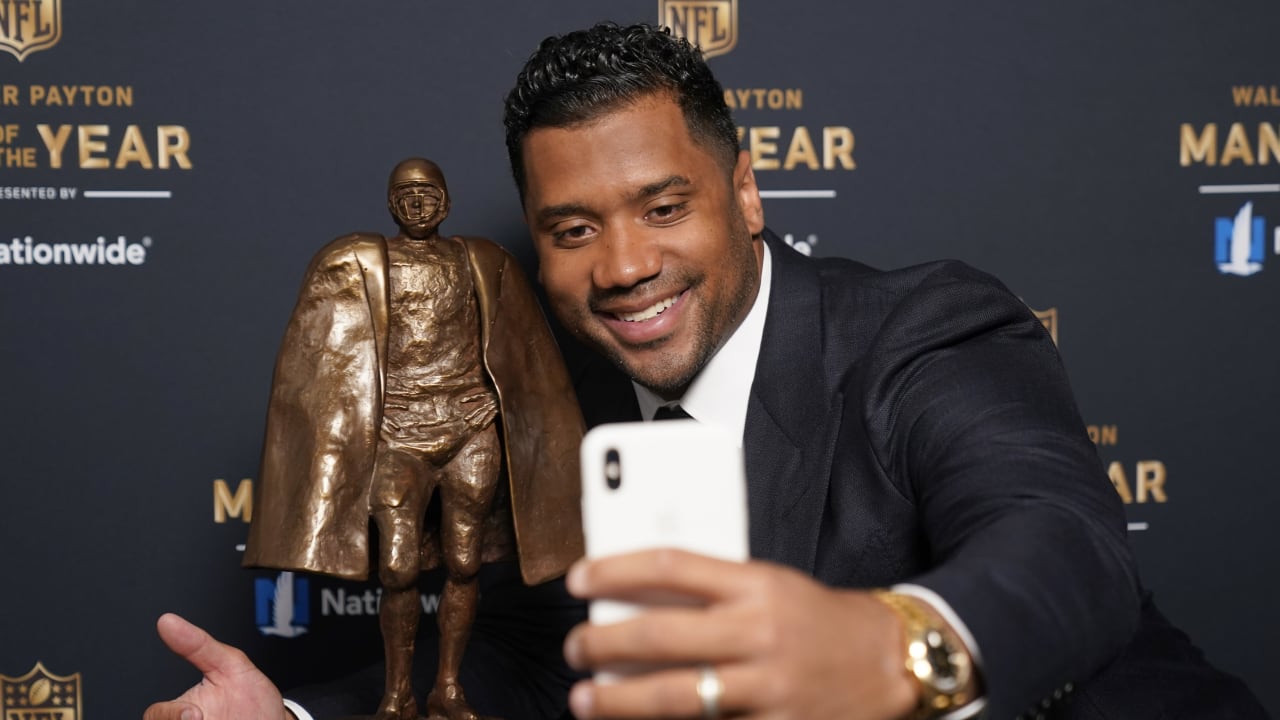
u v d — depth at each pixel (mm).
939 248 1334
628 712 445
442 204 889
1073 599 587
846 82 1318
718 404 1029
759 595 443
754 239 1036
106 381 1285
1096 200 1338
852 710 468
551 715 1152
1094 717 897
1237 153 1343
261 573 1315
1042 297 1341
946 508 730
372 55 1288
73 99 1266
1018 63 1324
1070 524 642
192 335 1292
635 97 876
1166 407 1353
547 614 1164
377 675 1056
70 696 1291
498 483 898
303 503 839
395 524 841
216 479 1300
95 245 1277
